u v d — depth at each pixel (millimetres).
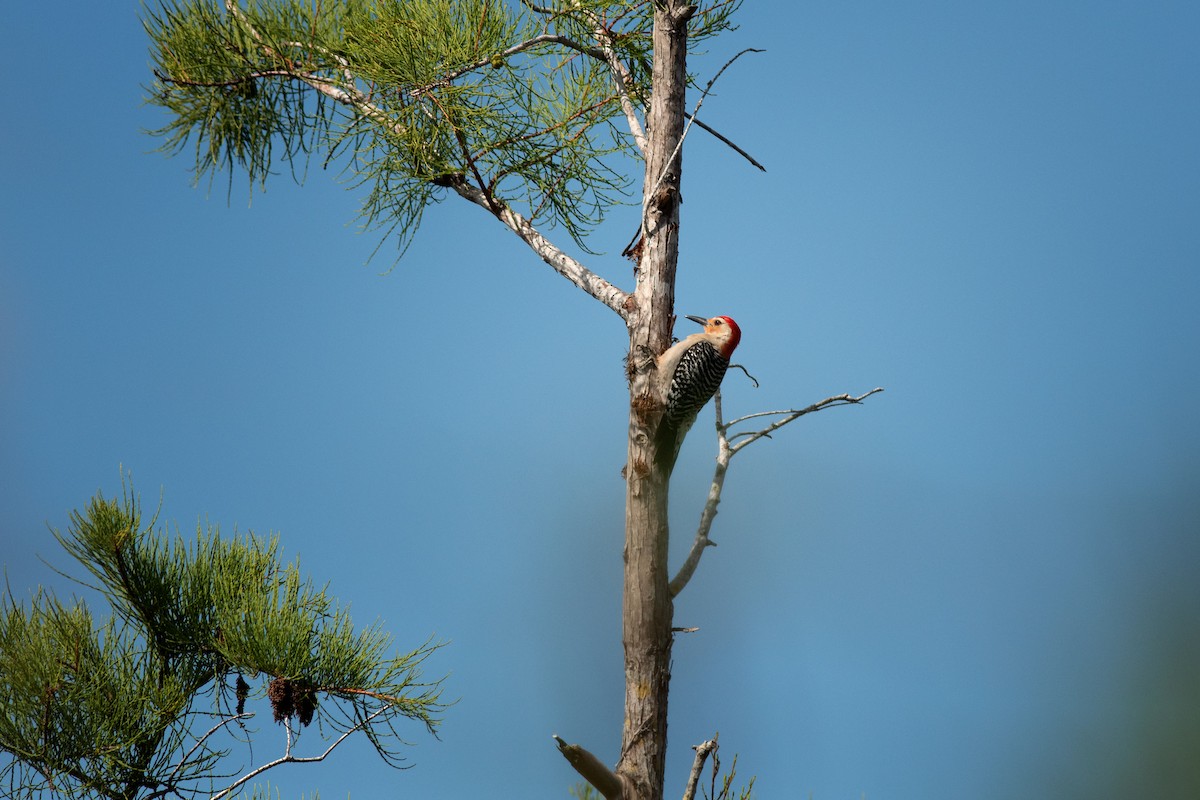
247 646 8164
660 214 10203
